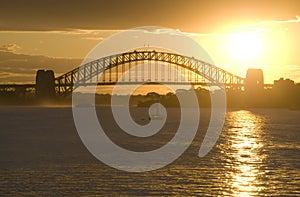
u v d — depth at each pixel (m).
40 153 106.00
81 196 67.50
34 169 84.81
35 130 176.75
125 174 80.88
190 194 68.44
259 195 68.31
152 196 67.50
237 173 82.00
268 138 146.12
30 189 70.75
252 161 95.12
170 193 68.88
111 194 68.31
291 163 92.31
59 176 78.81
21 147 118.38
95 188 71.44
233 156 102.62
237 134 162.62
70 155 102.38
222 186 72.81
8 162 92.50
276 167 87.88
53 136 150.50
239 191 70.19
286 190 70.81
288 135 157.12
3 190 70.19
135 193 68.81
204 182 75.12
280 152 109.44
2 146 120.88
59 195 67.94
